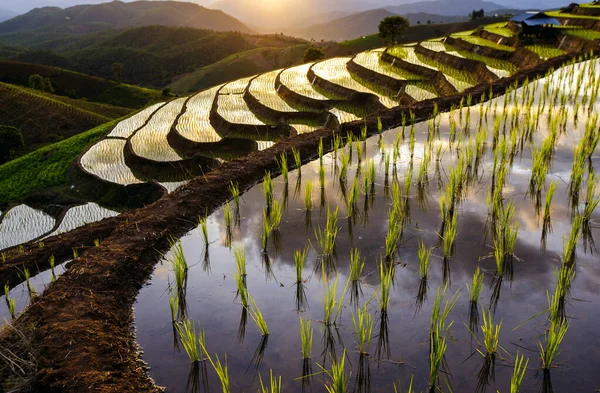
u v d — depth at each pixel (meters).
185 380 4.89
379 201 9.12
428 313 5.77
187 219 8.48
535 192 8.95
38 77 91.62
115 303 6.05
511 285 6.23
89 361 4.86
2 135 51.41
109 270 6.55
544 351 5.00
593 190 7.97
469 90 17.78
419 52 42.12
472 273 6.55
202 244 7.79
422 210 8.61
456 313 5.73
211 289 6.52
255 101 33.09
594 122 11.23
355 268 6.45
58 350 5.00
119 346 5.23
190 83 151.62
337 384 4.30
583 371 4.76
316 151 12.02
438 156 10.76
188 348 5.17
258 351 5.27
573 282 6.21
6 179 34.69
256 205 9.21
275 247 7.61
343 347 5.27
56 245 8.46
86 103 82.31
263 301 6.19
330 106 29.91
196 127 31.22
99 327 5.42
